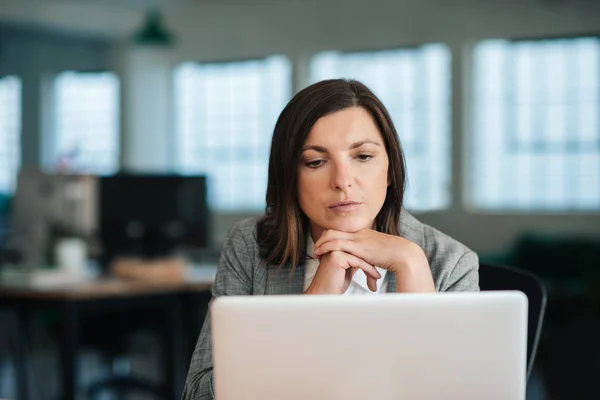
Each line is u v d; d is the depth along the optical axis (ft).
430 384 3.44
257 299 3.45
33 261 15.88
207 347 4.95
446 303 3.41
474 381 3.44
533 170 27.84
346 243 4.70
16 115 34.47
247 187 32.50
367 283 4.81
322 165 4.64
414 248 4.68
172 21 32.99
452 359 3.43
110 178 16.14
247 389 3.48
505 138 28.17
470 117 28.48
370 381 3.44
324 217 4.71
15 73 34.22
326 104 4.57
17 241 16.29
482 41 28.22
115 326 15.76
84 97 34.17
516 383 3.45
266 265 5.32
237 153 32.68
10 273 13.96
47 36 33.81
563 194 27.40
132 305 14.67
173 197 16.06
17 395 17.48
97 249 16.26
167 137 33.60
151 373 18.31
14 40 34.01
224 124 32.86
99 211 16.11
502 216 27.68
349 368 3.43
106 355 16.20
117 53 33.42
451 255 5.24
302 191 4.72
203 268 16.61
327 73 30.83
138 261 15.17
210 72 32.96
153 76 33.27
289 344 3.44
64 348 13.15
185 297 14.79
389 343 3.42
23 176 16.43
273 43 31.40
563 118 27.40
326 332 3.43
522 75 27.89
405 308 3.41
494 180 28.35
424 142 29.07
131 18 32.68
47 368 20.31
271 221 5.31
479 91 28.50
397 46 29.35
